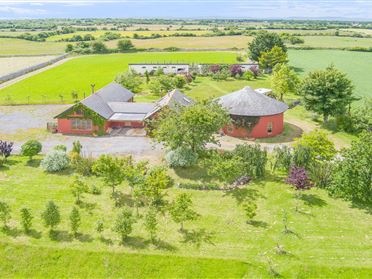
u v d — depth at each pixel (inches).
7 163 1657.2
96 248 1049.5
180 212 1129.4
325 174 1417.3
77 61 5300.2
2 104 2783.0
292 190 1390.3
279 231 1138.7
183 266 985.5
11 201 1315.2
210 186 1417.3
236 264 982.4
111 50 6146.7
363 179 1247.5
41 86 3604.8
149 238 1104.8
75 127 2132.1
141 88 3476.9
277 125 2098.9
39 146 1706.4
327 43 7219.5
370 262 990.4
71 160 1608.0
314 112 2394.2
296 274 950.4
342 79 2193.7
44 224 1159.0
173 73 3976.4
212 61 5012.3
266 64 4456.2
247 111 2036.2
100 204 1307.8
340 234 1122.0
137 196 1291.8
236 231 1143.0
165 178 1375.5
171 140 1563.7
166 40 7440.9
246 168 1488.7
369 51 6200.8
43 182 1469.0
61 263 1006.4
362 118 2082.9
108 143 1967.3
